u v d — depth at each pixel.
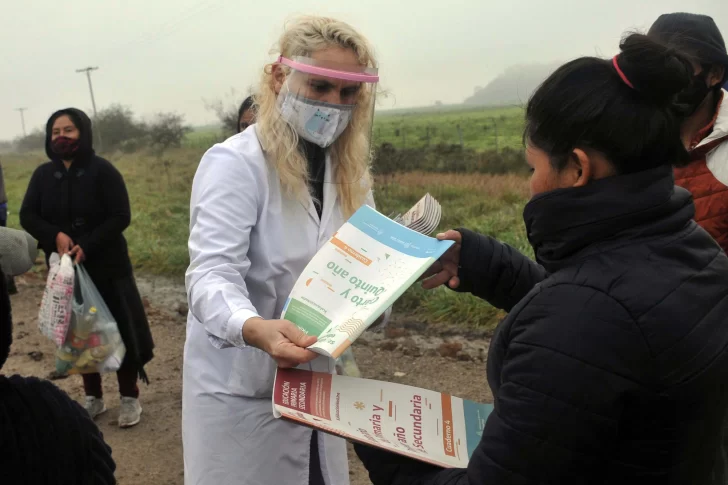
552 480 1.21
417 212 2.11
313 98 2.06
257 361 2.14
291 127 2.09
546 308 1.25
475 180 11.50
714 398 1.28
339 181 2.29
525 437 1.21
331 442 2.31
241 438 2.16
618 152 1.26
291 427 2.20
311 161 2.25
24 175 23.09
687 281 1.25
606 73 1.29
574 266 1.29
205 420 2.19
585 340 1.19
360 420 1.62
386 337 5.64
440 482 1.38
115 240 4.08
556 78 1.32
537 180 1.37
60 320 3.84
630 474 1.26
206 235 1.99
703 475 1.35
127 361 4.15
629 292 1.21
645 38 1.29
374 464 1.57
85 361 3.92
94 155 4.08
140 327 4.21
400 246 1.89
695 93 2.32
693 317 1.22
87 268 4.00
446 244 1.83
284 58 2.07
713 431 1.33
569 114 1.28
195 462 2.22
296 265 2.16
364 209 2.02
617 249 1.28
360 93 2.19
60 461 1.30
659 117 1.26
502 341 1.35
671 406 1.21
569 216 1.30
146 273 8.73
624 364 1.18
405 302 6.27
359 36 2.08
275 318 2.18
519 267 1.98
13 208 15.23
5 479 1.24
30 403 1.32
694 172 2.43
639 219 1.28
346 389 1.72
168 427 4.25
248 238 2.04
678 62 1.27
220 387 2.18
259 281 2.12
